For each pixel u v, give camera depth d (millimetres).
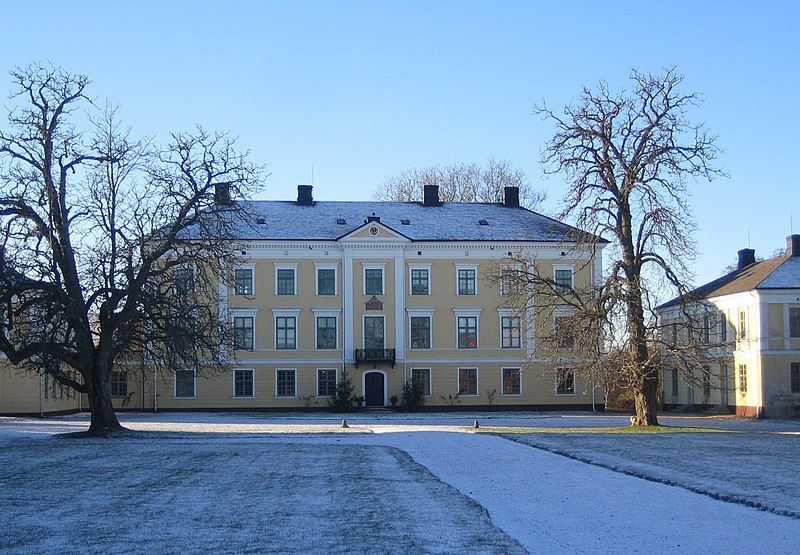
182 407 62875
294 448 30750
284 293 63625
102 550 12469
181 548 12625
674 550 12852
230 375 63156
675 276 41781
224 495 17938
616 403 64688
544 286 45688
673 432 40156
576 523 15055
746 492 18500
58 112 37531
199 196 38406
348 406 62156
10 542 12977
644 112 42875
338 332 63812
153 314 37250
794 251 59500
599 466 24406
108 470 22641
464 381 64375
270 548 12641
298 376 63500
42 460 25453
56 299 35844
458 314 64375
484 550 12695
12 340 37781
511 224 67062
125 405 62531
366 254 64000
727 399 61594
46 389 56125
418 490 18922
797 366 56500
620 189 43406
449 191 83625
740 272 66000
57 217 37250
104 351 38344
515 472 22875
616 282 42125
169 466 23812
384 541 13195
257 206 67812
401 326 63969
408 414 59625
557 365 46000
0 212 36000
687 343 42188
